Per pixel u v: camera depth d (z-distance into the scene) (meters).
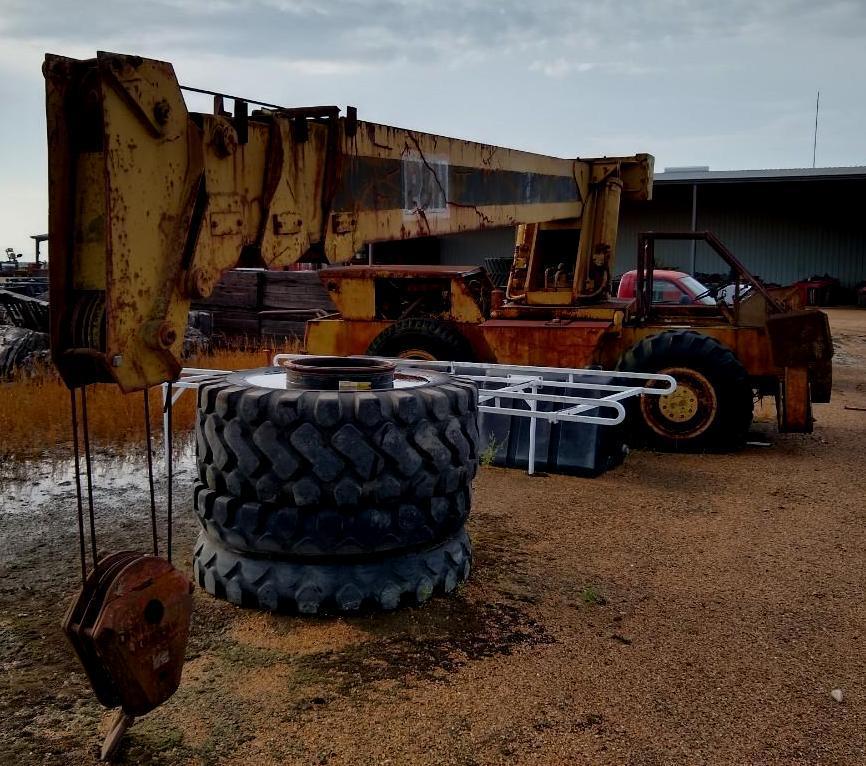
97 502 5.45
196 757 2.64
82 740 2.73
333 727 2.82
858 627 3.65
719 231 32.31
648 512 5.33
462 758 2.66
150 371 2.57
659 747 2.73
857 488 5.98
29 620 3.65
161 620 2.48
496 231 32.28
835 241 31.09
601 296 8.02
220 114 3.03
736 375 6.98
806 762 2.66
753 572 4.30
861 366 13.64
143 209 2.49
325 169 3.59
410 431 3.63
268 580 3.65
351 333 8.71
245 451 3.61
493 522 5.09
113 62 2.33
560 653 3.37
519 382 6.16
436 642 3.44
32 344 10.35
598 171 7.96
